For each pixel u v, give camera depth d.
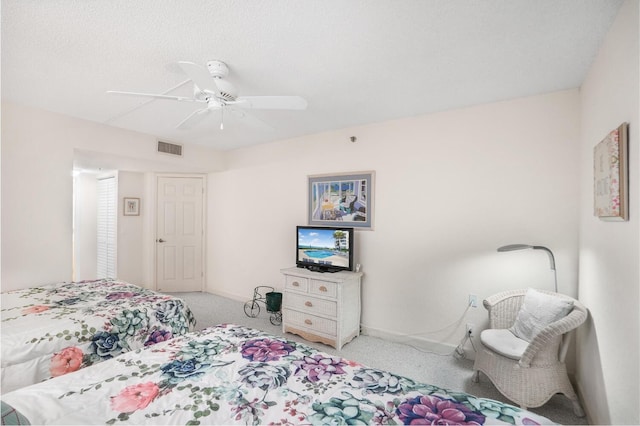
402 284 3.13
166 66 2.04
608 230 1.65
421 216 3.03
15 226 2.76
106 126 3.35
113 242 5.05
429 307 2.98
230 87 1.92
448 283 2.88
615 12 1.48
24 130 2.79
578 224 2.34
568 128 2.38
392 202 3.20
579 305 2.02
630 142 1.35
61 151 3.00
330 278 3.02
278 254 4.16
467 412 1.10
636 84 1.28
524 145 2.54
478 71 2.10
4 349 1.72
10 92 2.49
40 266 2.90
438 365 2.68
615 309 1.53
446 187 2.89
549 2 1.42
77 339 1.96
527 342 2.14
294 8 1.45
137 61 1.97
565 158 2.39
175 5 1.43
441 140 2.92
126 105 2.77
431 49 1.82
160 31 1.64
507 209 2.62
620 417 1.45
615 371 1.52
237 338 1.77
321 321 3.09
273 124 3.38
